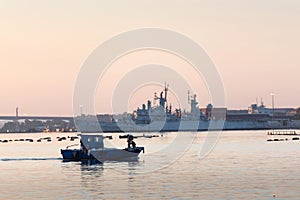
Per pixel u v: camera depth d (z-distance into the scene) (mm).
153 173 109062
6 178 103625
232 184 90875
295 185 88625
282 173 105812
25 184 94938
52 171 115875
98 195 82188
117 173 109938
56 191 86625
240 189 85438
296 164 125000
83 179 100812
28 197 81750
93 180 99250
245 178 98438
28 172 114312
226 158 145500
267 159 140500
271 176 101000
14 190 88250
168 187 88625
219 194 81250
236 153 165750
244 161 135000
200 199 77750
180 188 87312
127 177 102875
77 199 79312
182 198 78625
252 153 165125
